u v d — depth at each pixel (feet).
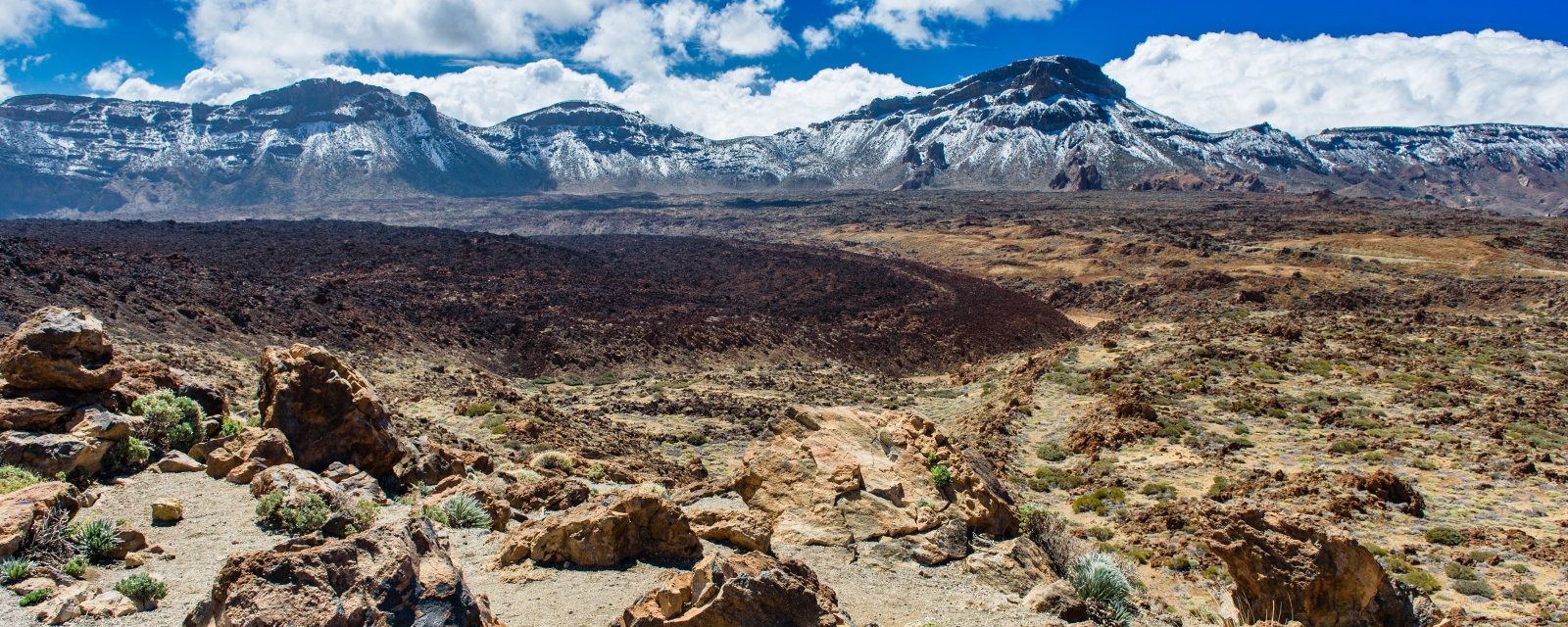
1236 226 545.44
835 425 53.78
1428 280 344.69
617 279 335.26
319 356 55.62
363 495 47.70
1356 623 40.34
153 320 147.95
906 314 305.94
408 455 57.88
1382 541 77.10
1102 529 84.48
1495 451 105.29
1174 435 120.47
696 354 233.55
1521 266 357.41
